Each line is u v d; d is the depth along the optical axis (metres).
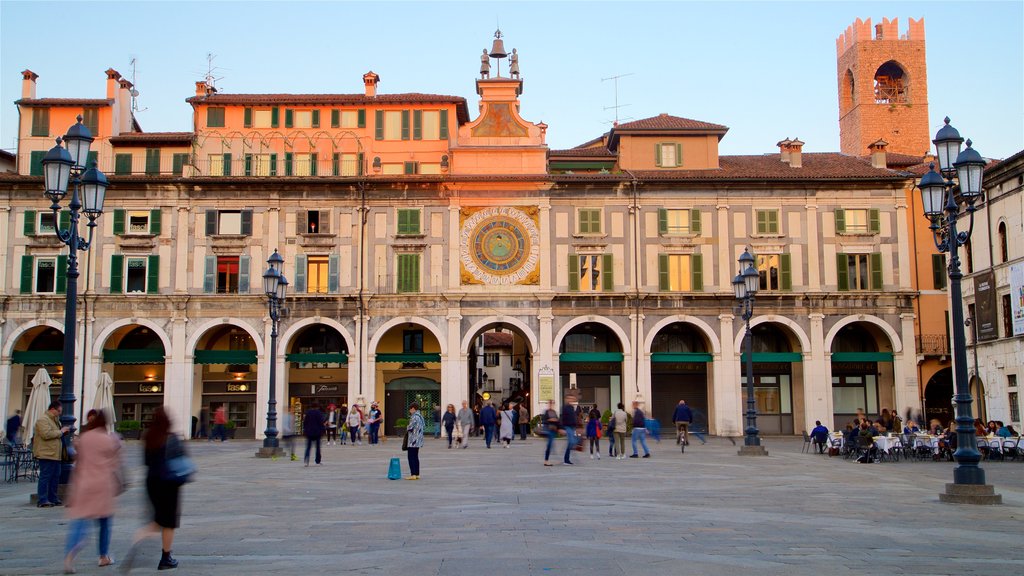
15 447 29.69
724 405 57.91
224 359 58.03
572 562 12.98
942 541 14.97
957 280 22.66
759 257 59.00
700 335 61.56
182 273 58.00
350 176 58.41
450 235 58.59
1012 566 12.70
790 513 18.72
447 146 61.91
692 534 15.66
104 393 41.03
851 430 38.12
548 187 59.12
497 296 58.06
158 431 12.98
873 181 59.31
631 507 19.80
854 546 14.39
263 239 58.56
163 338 57.34
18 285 57.38
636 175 60.25
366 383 57.28
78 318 57.00
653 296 58.06
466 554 13.71
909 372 57.78
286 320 57.84
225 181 58.16
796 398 60.25
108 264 57.97
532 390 57.69
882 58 100.06
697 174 60.72
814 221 59.31
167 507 12.80
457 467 32.19
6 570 13.01
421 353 58.72
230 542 15.18
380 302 57.91
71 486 13.07
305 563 13.15
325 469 32.09
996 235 49.16
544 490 23.70
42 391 36.53
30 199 58.12
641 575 12.02
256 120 61.62
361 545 14.70
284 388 57.59
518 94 63.97
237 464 34.97
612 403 60.88
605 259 58.72
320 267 58.62
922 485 25.44
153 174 60.03
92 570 12.98
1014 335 46.81
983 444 37.09
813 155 67.25
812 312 58.19
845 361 58.62
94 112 61.12
